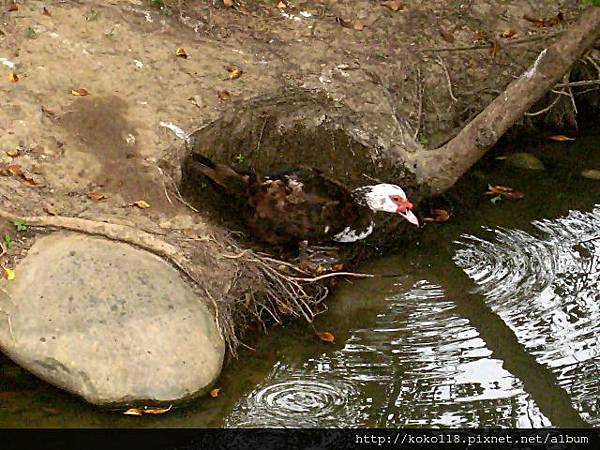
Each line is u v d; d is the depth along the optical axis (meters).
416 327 4.41
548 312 4.48
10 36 4.80
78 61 4.78
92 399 3.98
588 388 4.17
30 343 4.02
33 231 4.25
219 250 4.33
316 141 4.88
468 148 4.79
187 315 4.12
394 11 5.33
